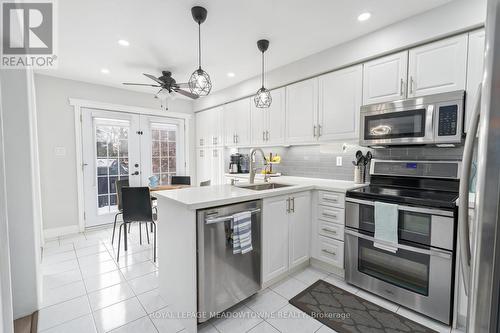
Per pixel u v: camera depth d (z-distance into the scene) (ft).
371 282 6.61
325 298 6.50
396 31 7.00
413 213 5.85
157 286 7.10
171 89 10.44
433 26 6.32
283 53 9.09
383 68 7.45
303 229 7.94
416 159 7.72
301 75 9.55
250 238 5.99
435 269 5.52
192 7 6.27
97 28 7.22
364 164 8.66
